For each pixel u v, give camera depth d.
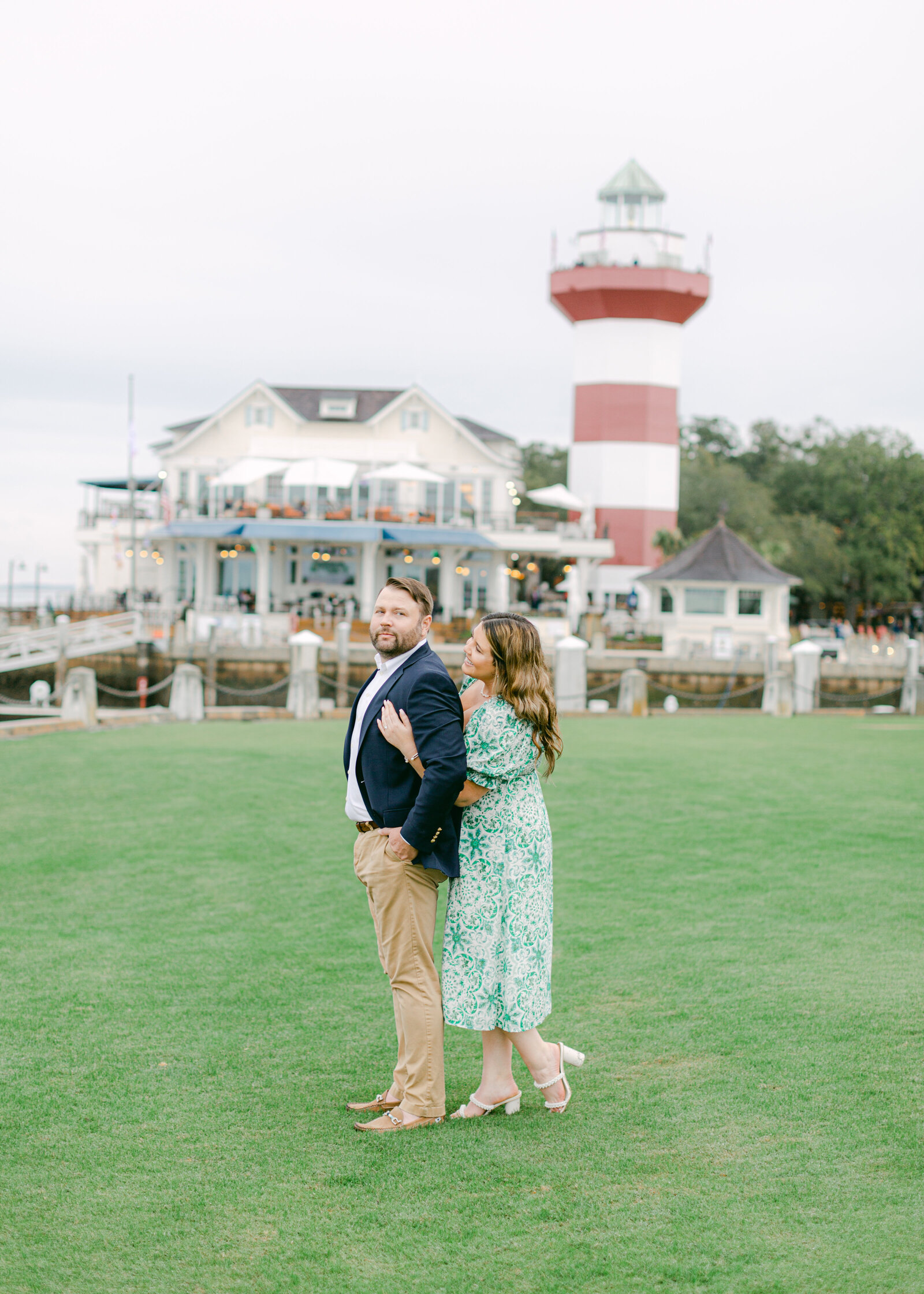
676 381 52.88
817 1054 4.61
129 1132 4.03
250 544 45.91
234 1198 3.52
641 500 52.12
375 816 4.25
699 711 24.59
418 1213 3.40
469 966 4.18
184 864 8.76
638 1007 5.32
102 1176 3.68
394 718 4.08
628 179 54.97
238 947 6.55
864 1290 2.92
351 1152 3.86
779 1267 3.04
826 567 61.16
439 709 4.06
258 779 12.66
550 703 4.17
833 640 44.09
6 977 5.96
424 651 4.23
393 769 4.18
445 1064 4.88
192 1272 3.10
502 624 4.16
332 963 6.23
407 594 4.17
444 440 47.28
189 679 21.23
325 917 7.23
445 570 46.41
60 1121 4.12
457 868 4.20
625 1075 4.49
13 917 7.23
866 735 18.38
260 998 5.63
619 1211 3.38
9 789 11.96
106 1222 3.38
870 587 62.47
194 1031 5.14
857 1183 3.49
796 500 67.75
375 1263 3.13
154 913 7.32
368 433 47.44
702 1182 3.54
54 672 35.09
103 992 5.71
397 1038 4.98
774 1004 5.28
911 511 62.69
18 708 28.06
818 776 13.17
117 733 18.05
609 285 50.84
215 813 10.74
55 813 10.73
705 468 67.88
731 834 9.72
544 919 4.23
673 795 11.73
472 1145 3.91
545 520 50.94
